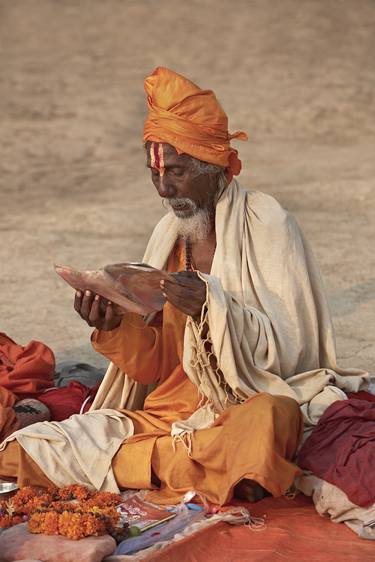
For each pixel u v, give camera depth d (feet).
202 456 36.86
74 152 128.47
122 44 177.06
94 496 37.88
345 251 81.25
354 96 142.00
